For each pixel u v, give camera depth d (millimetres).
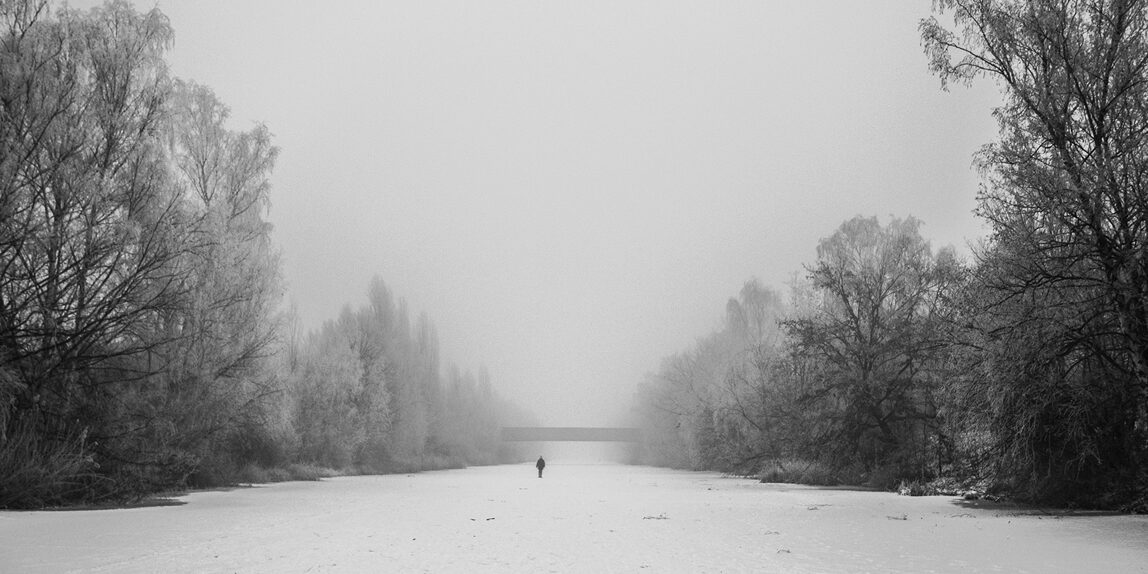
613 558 13242
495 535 16938
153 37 26656
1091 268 20953
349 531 17391
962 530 17703
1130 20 20625
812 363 43719
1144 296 19547
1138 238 19766
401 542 15406
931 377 35375
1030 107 21922
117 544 14461
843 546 14945
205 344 31375
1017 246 21312
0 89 22641
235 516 20734
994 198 22281
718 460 66000
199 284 30188
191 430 30312
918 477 35656
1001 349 21875
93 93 25266
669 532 17734
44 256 22984
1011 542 15359
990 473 26156
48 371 22953
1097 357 21797
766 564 12531
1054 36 21625
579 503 28375
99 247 23375
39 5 24453
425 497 31484
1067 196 20125
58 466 22219
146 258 24641
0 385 21219
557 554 13750
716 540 16062
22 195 22141
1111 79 20984
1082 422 21297
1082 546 14664
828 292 46000
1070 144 21375
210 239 30406
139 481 25391
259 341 35375
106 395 24859
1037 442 22344
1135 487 21234
